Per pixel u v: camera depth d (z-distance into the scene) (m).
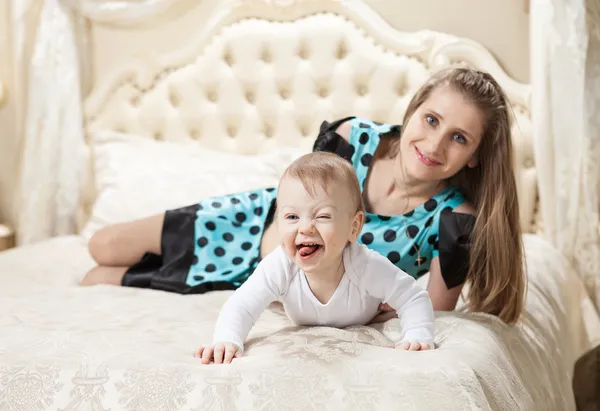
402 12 3.11
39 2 3.36
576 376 2.84
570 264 2.74
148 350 1.48
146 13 3.34
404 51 3.07
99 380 1.33
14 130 3.62
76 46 3.41
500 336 1.73
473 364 1.43
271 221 2.33
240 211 2.34
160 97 3.35
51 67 3.34
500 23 3.01
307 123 3.19
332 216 1.46
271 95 3.21
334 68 3.13
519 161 2.92
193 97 3.30
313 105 3.16
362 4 3.11
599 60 2.72
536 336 1.99
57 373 1.36
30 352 1.47
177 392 1.29
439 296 1.93
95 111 3.42
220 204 2.36
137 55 3.37
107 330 1.66
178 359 1.43
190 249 2.29
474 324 1.71
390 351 1.46
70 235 3.38
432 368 1.36
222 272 2.24
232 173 2.95
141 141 3.22
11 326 1.70
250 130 3.25
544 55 2.71
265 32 3.21
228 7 3.25
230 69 3.27
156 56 3.35
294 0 3.17
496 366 1.50
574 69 2.69
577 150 2.70
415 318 1.57
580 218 2.72
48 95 3.34
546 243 2.75
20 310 1.88
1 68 3.59
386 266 1.61
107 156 3.18
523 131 2.92
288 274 1.59
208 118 3.29
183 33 3.35
